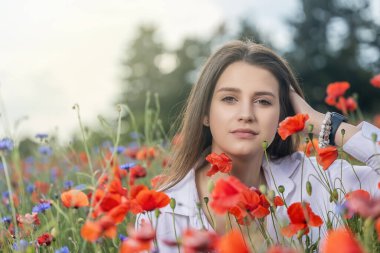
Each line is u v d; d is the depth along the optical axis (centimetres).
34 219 264
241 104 258
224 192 189
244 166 272
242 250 155
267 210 211
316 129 284
